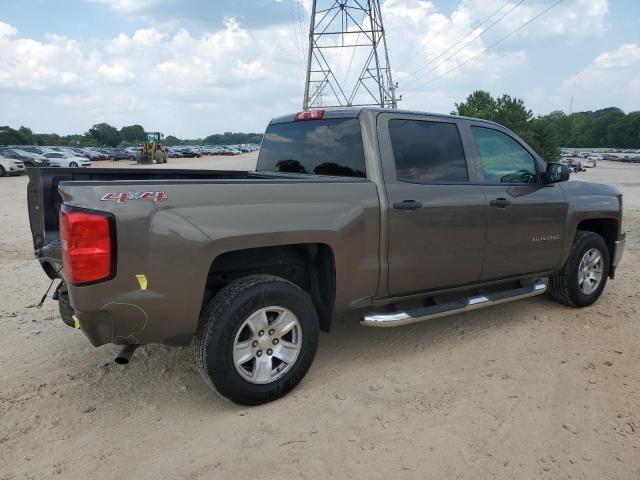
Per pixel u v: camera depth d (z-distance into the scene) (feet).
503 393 11.69
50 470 9.09
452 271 13.88
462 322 16.31
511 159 15.64
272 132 15.79
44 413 10.93
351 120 13.20
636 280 21.72
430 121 13.93
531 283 16.44
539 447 9.68
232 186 10.67
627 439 9.93
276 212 10.96
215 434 10.16
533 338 14.97
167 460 9.37
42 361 13.52
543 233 15.85
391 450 9.61
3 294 19.76
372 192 12.34
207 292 11.48
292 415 10.83
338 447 9.71
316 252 12.22
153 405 11.29
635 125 488.02
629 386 12.00
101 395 11.72
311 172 14.14
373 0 142.61
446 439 9.93
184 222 10.00
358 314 16.87
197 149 273.95
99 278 9.42
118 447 9.77
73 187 9.43
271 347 11.16
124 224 9.50
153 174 15.46
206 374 10.48
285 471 9.04
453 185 13.79
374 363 13.34
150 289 9.82
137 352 14.02
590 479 8.83
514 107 113.39
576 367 13.03
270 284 10.96
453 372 12.80
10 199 55.93
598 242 17.56
